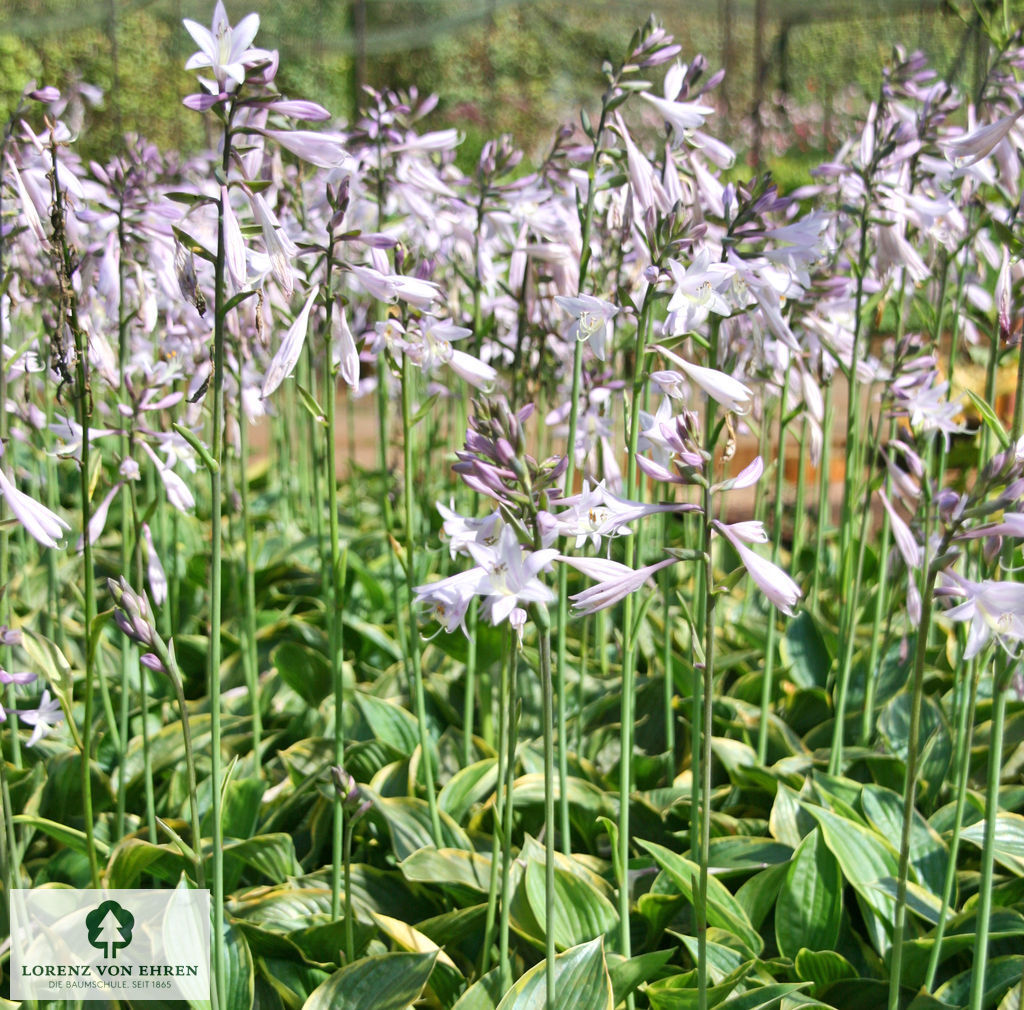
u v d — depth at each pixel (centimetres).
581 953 225
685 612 177
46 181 260
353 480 574
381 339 266
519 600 176
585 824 309
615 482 313
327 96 1324
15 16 895
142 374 361
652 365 263
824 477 415
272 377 201
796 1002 229
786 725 371
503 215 351
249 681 350
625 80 271
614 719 373
